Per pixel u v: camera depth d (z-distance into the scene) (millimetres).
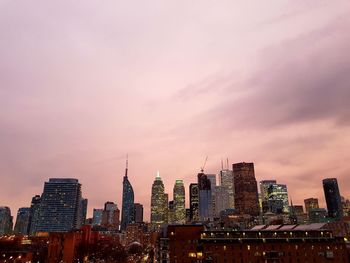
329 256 146875
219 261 143750
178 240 150750
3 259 173250
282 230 151875
